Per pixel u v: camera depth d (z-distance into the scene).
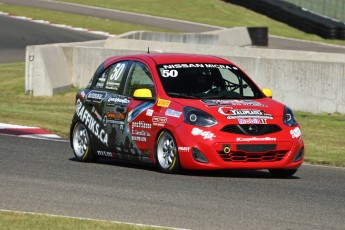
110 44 97.19
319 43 159.62
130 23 164.75
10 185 34.22
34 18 161.88
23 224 25.97
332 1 193.38
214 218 28.11
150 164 42.34
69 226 25.75
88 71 83.38
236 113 37.75
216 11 188.50
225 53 96.94
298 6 188.75
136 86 40.91
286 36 167.25
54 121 63.81
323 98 68.88
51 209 29.27
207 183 35.78
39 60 80.44
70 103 76.75
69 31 147.75
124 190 33.47
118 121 41.12
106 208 29.58
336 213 29.62
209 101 38.59
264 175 39.56
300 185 36.22
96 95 42.94
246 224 27.23
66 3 189.38
